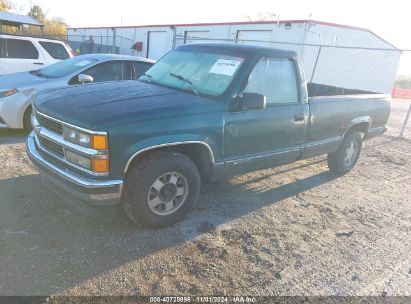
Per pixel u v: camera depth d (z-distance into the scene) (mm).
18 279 2920
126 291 2924
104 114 3348
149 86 4418
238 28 23484
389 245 4113
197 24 26266
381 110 6543
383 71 26062
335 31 21719
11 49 9430
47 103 3805
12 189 4445
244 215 4453
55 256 3254
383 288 3322
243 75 4145
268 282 3217
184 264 3342
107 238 3613
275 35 21734
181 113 3664
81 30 40312
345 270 3533
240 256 3564
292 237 4051
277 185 5629
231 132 4066
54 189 3736
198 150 4039
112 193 3361
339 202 5234
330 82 22938
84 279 3008
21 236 3494
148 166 3553
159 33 29906
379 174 6879
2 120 6543
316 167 6836
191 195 3975
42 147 3844
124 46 34250
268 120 4410
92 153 3234
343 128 5773
